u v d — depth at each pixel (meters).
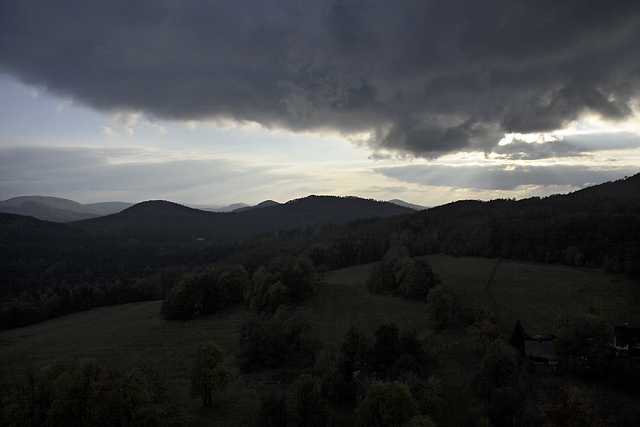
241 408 56.41
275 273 109.19
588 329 61.53
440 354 71.75
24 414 45.31
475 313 82.81
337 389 59.16
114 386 47.03
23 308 119.38
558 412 46.16
